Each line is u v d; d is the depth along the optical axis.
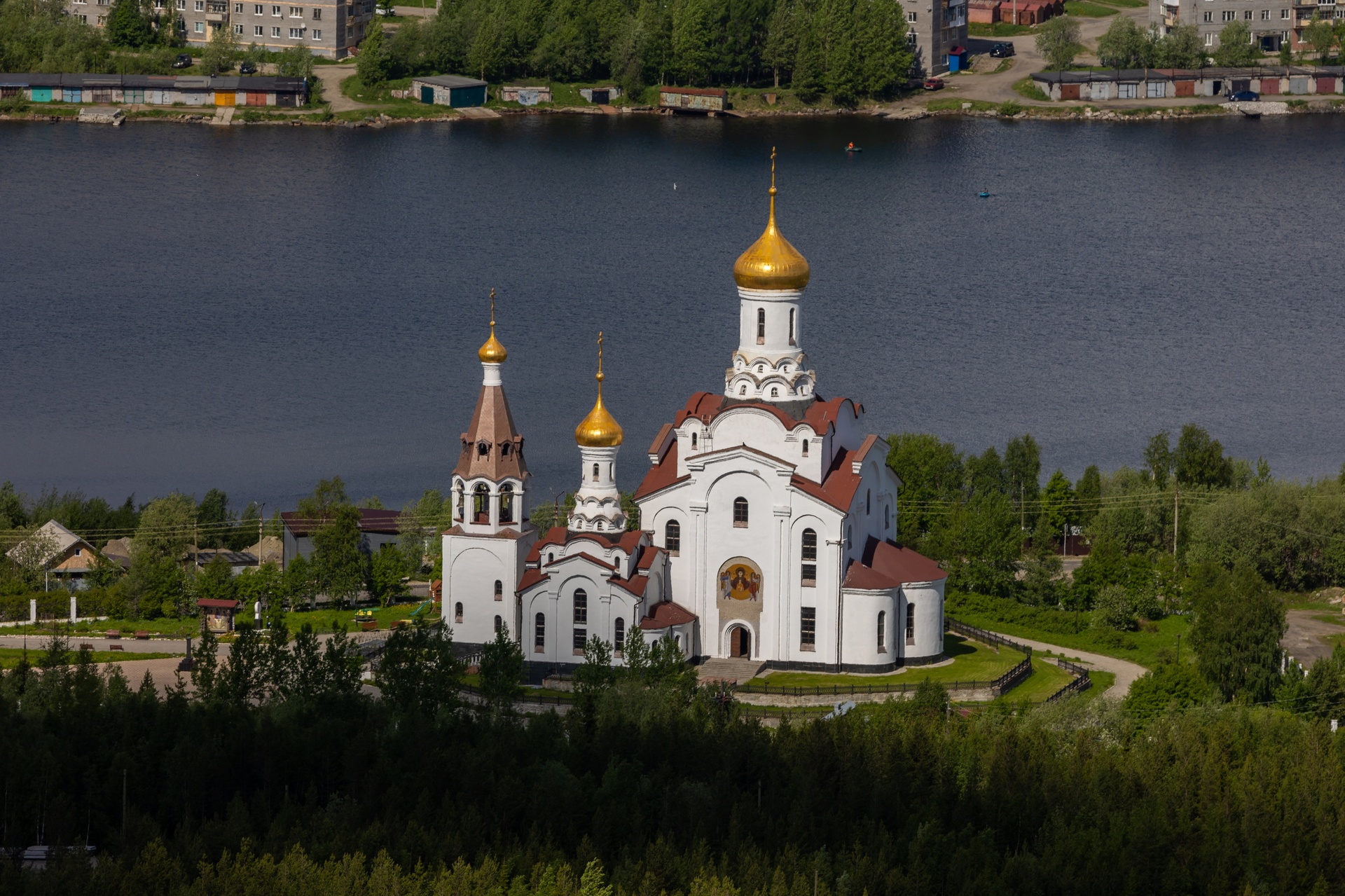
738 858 178.25
